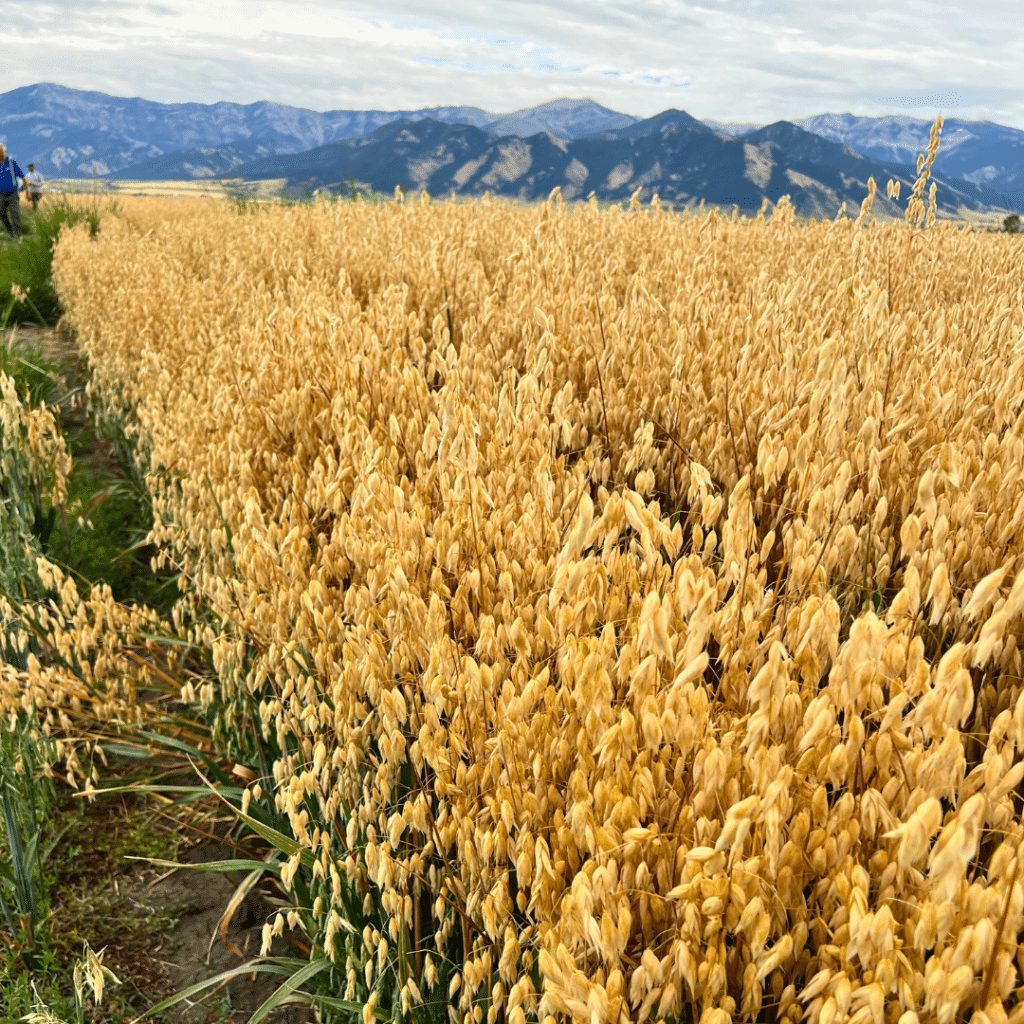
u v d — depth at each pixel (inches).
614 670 63.5
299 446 125.8
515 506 83.8
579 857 54.7
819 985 43.9
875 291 107.3
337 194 477.7
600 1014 44.2
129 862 116.1
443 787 63.9
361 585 90.2
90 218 640.4
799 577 70.6
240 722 120.3
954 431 95.7
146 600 182.9
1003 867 42.6
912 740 52.8
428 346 166.4
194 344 202.5
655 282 195.3
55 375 298.2
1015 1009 39.6
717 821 51.8
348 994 73.4
